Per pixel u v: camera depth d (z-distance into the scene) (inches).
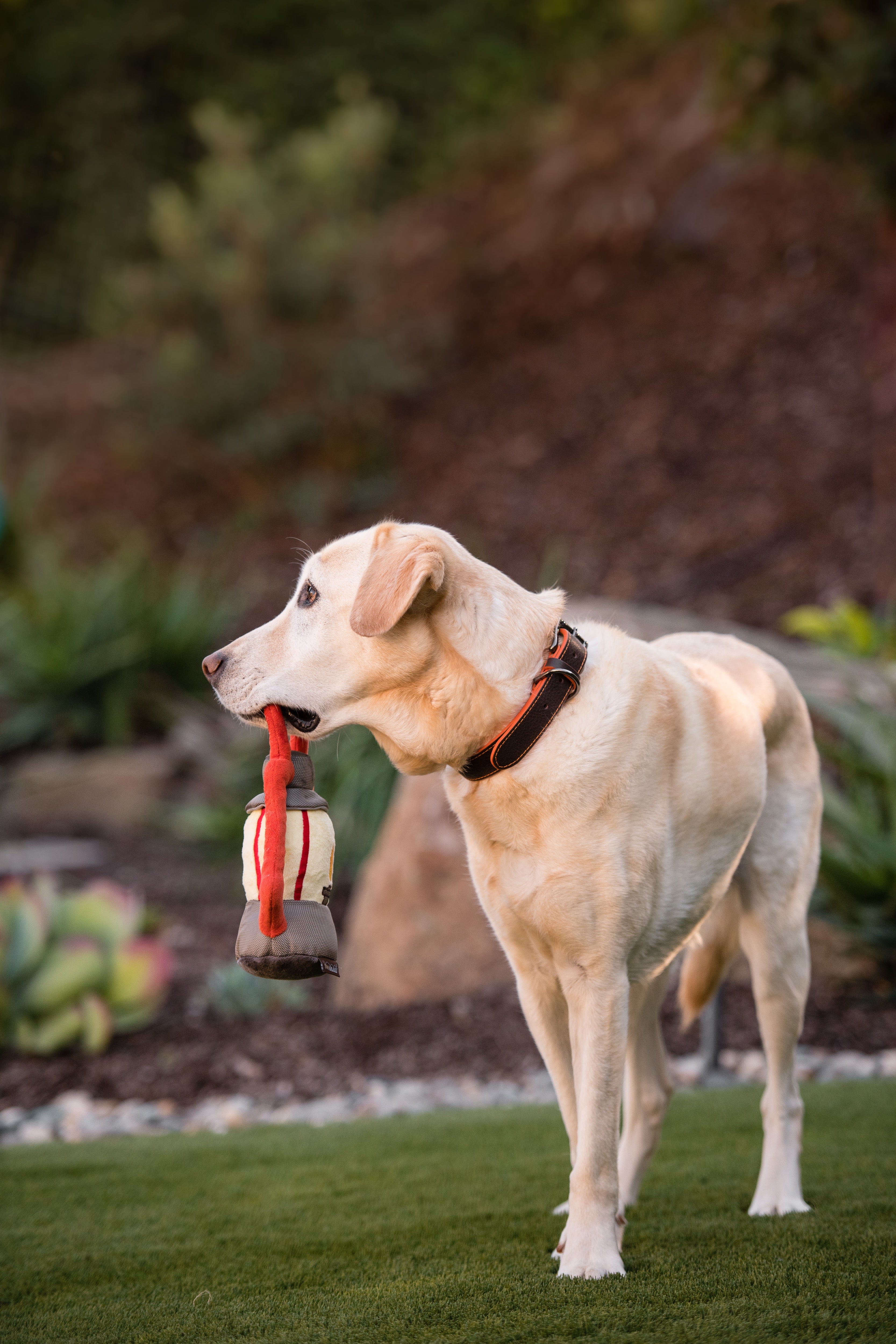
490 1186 138.0
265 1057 203.9
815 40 280.5
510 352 551.2
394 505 505.7
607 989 111.2
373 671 114.7
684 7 326.6
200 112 579.2
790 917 133.6
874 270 463.8
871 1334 91.7
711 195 542.9
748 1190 132.6
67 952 210.4
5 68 597.3
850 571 366.3
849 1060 190.7
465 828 117.6
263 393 538.6
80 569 515.2
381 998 226.7
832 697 253.4
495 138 662.5
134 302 540.4
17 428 588.4
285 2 646.5
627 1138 131.3
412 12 676.7
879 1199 126.0
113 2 624.7
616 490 452.8
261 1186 141.8
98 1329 101.4
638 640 126.6
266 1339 97.0
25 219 614.9
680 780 117.9
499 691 112.4
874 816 222.7
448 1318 99.0
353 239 547.8
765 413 446.6
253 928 107.6
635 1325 95.2
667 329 511.2
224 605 470.0
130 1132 176.4
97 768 405.7
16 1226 130.2
